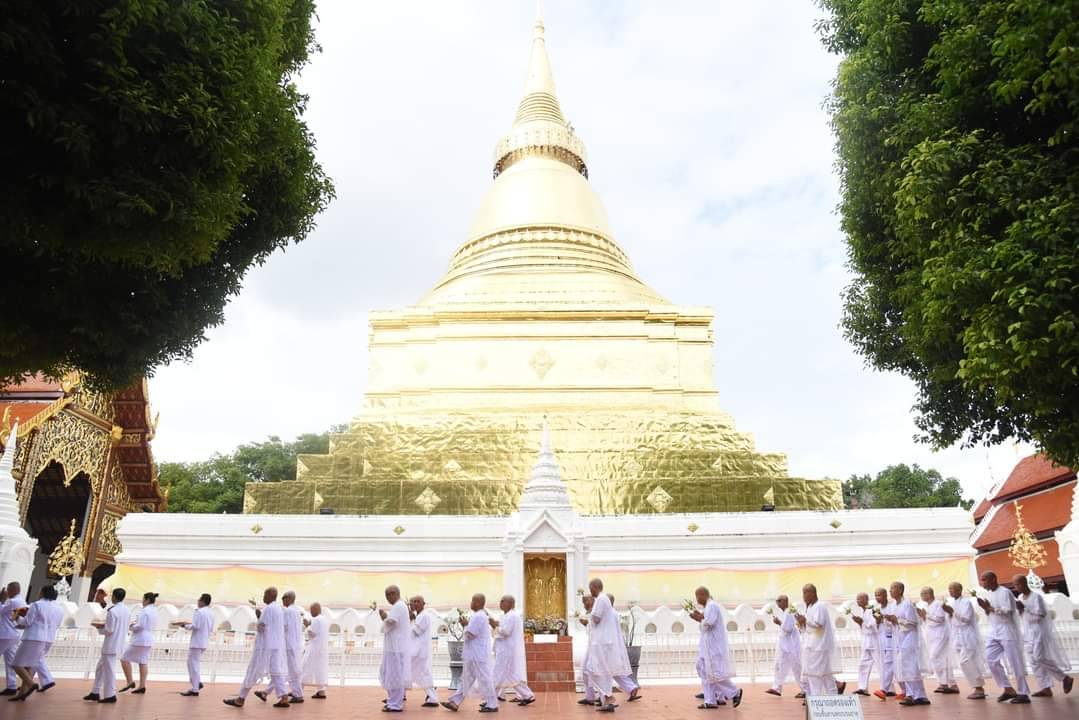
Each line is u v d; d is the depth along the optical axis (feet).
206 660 57.82
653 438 93.45
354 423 97.09
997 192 31.04
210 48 28.84
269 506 87.51
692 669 59.52
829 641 41.45
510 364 102.32
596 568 79.77
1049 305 27.30
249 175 36.04
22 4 23.89
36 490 109.60
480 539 81.10
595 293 110.63
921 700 43.19
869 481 203.10
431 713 40.98
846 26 43.50
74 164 25.86
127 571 80.23
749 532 81.46
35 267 31.14
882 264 42.88
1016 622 45.32
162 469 178.81
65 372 39.50
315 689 53.26
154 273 34.71
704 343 105.60
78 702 43.29
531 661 53.36
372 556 80.38
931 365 39.29
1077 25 25.27
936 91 37.68
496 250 119.75
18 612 46.91
